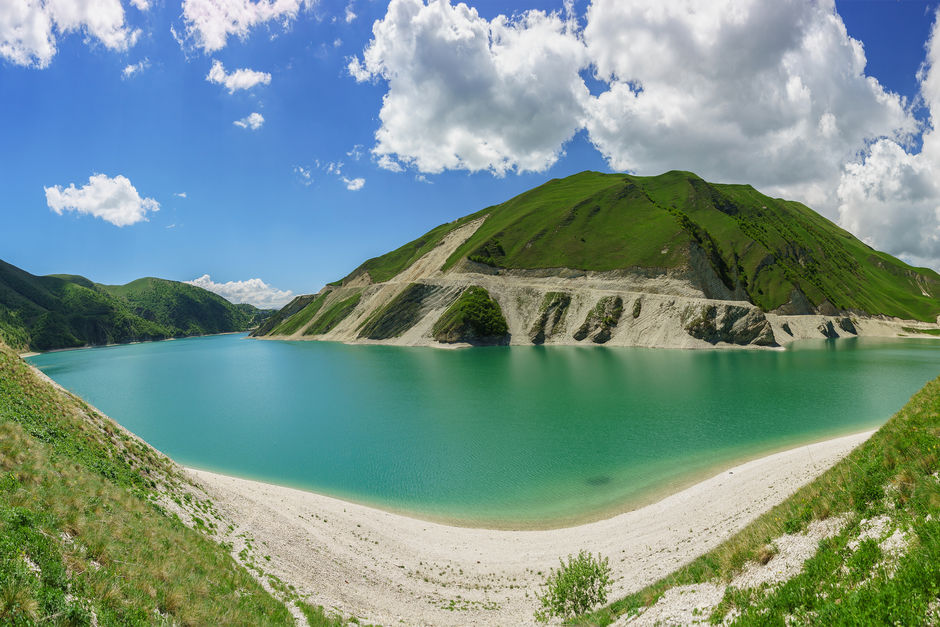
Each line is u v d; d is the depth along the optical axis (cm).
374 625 1814
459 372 9488
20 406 2238
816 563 1127
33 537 1125
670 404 6159
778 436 4581
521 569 2467
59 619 926
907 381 7481
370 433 5356
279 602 1736
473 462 4275
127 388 9512
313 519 2964
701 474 3722
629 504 3300
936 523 977
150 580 1328
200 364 14050
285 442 5169
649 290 14112
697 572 1555
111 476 2150
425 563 2550
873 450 1599
